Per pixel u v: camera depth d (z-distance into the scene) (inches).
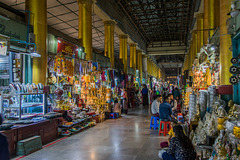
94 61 416.8
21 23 216.2
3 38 179.2
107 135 255.3
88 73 348.2
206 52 284.0
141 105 746.8
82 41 378.6
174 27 805.9
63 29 542.0
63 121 257.3
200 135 160.7
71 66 289.9
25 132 186.9
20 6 390.9
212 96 199.2
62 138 238.2
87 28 378.9
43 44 240.7
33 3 236.5
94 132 273.6
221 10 193.9
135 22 699.4
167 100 264.7
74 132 263.6
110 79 447.2
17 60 219.1
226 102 187.2
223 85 186.7
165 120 253.4
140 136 249.1
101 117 364.8
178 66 1859.0
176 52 971.3
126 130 286.8
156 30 835.4
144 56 995.3
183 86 662.5
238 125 98.0
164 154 131.5
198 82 382.6
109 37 505.0
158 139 233.5
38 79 233.6
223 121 127.0
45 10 247.3
